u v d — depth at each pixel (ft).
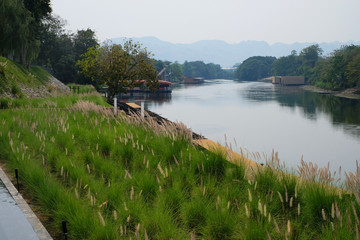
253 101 310.24
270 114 209.77
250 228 14.03
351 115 212.64
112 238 13.93
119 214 16.15
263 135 133.28
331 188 17.49
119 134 34.09
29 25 177.27
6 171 24.80
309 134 141.90
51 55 308.60
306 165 18.28
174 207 17.65
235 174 22.20
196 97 354.54
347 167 88.99
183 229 15.40
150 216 15.74
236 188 19.42
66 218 15.92
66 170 23.18
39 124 38.99
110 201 17.65
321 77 550.77
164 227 14.39
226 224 15.02
